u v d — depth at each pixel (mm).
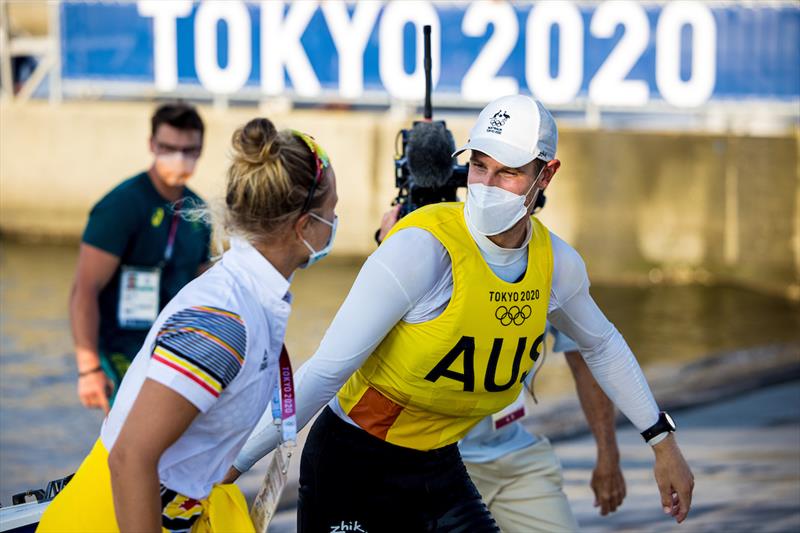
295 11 15664
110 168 16109
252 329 2979
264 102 16188
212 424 2992
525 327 3816
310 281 13695
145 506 2846
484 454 4863
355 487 4023
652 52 15516
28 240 15844
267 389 3102
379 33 15609
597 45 15492
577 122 16469
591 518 7074
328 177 3102
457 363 3775
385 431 3955
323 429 4094
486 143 3641
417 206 4676
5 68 16578
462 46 15500
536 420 8961
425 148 4590
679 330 12367
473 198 3666
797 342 11953
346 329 3670
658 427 4238
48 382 9625
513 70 15547
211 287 3000
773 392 10102
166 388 2842
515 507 4887
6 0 16453
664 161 15227
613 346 4188
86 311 5941
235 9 15711
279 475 3230
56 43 16141
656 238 15336
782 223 14891
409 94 15664
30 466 7637
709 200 15180
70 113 16047
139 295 6066
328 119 15547
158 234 6043
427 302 3707
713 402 9758
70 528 3076
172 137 5914
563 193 15344
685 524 7039
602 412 5094
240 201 3012
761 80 15539
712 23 15414
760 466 8141
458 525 4047
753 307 13727
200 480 3062
